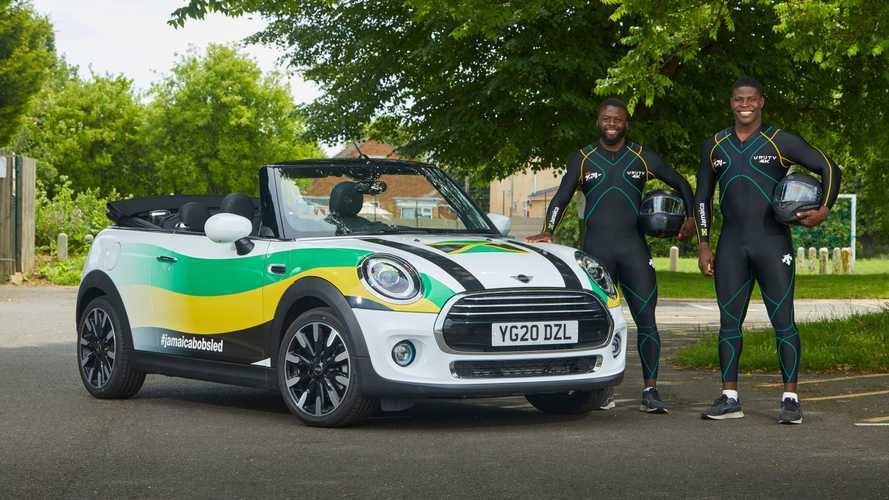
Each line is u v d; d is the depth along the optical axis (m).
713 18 11.95
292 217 7.34
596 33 24.75
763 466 5.53
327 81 29.17
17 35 32.84
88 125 62.44
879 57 22.81
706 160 7.39
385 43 27.25
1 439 6.43
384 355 6.43
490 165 27.91
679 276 31.05
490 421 7.15
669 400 8.16
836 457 5.77
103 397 8.35
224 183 62.41
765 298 7.20
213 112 61.03
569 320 6.68
